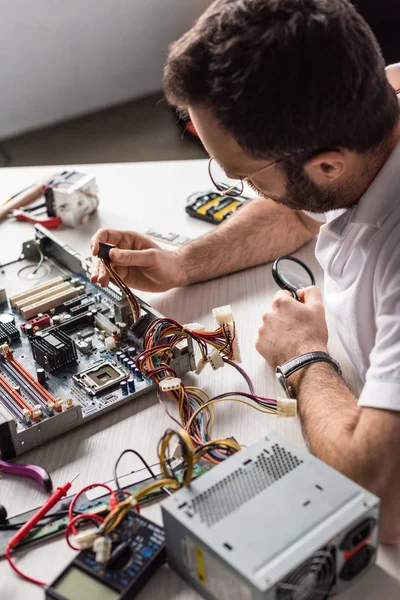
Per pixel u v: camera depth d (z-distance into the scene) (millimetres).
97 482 1281
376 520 1024
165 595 1081
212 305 1781
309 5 1135
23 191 2271
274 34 1115
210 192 2219
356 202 1367
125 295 1623
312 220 1981
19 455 1348
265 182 1306
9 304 1740
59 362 1511
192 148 4211
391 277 1274
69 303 1695
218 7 1188
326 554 959
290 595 945
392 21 3617
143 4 4273
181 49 1192
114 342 1577
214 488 1046
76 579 1065
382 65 1192
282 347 1479
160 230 2084
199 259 1858
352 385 1500
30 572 1127
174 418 1419
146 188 2314
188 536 993
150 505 1223
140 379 1498
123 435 1387
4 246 2043
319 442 1228
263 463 1084
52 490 1271
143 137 4316
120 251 1706
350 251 1426
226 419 1412
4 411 1338
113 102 4566
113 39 4312
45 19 4008
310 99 1124
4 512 1208
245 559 926
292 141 1180
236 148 1229
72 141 4289
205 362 1508
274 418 1411
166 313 1756
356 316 1413
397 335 1189
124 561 1081
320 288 1798
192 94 1190
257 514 995
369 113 1179
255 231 1914
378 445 1133
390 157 1271
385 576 1107
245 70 1124
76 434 1396
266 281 1869
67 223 2129
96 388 1456
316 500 1012
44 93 4281
